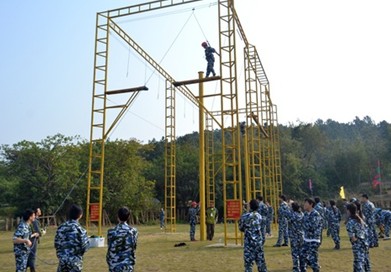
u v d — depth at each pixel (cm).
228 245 1639
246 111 2059
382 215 1889
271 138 2894
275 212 2848
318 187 5891
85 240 673
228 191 4706
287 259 1253
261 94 2855
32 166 3969
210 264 1194
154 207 4947
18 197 3953
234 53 1706
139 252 1516
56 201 3972
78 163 4181
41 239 2256
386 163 6550
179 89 2319
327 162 7256
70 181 4034
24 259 900
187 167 5347
